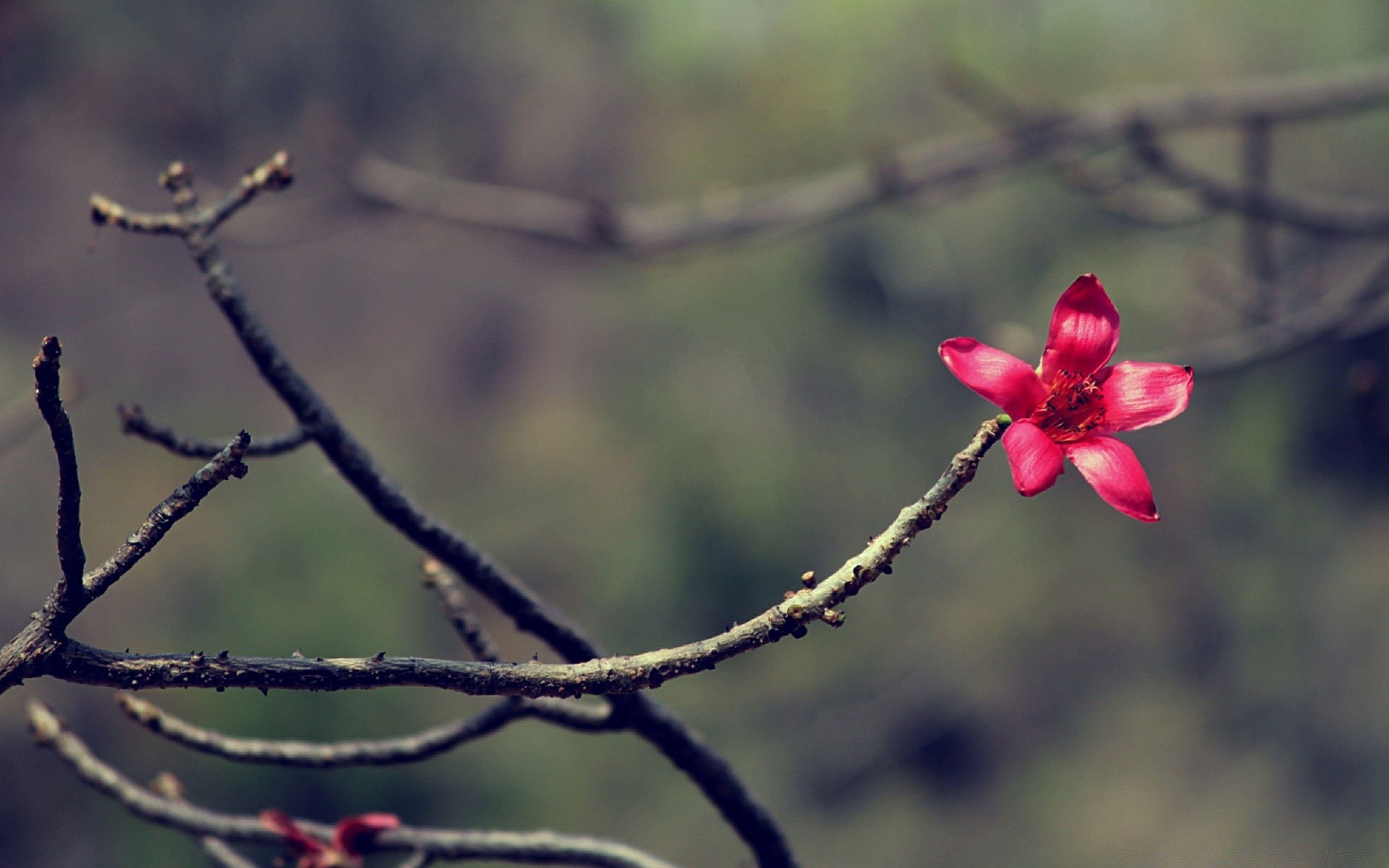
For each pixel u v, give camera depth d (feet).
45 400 3.01
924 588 63.62
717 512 63.10
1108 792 54.70
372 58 34.88
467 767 41.45
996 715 58.90
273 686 3.30
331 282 70.44
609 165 62.90
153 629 42.78
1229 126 16.22
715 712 59.77
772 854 5.62
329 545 45.80
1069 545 63.16
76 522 3.18
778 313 69.00
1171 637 59.36
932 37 60.49
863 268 66.44
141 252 54.49
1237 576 58.39
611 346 72.18
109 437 50.52
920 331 65.82
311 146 19.40
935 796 57.57
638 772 50.08
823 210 17.15
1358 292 14.25
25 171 37.22
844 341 67.62
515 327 72.59
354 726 36.45
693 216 17.34
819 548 64.08
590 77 61.87
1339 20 51.93
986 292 63.57
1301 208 16.02
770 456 65.41
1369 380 10.75
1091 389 4.35
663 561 62.75
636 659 3.47
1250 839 49.98
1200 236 50.52
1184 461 61.87
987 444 3.73
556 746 48.52
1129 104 16.51
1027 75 59.21
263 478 49.60
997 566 63.52
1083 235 59.82
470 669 3.41
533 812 43.75
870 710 59.00
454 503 66.54
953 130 65.36
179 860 34.32
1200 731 55.57
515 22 54.60
